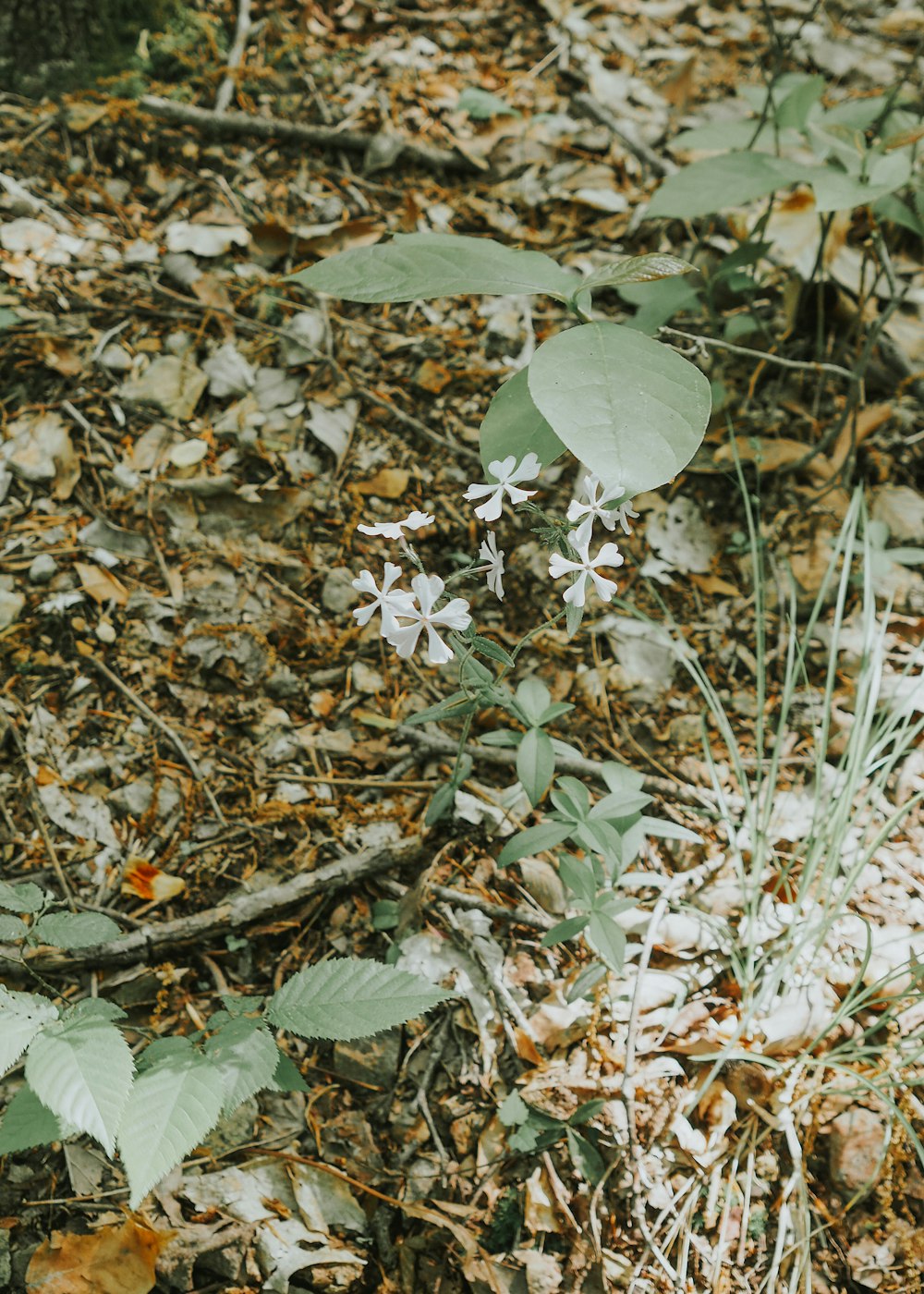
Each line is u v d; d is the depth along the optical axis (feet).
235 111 11.17
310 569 8.57
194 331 9.59
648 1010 6.64
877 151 7.47
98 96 10.93
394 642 4.74
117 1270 5.66
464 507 8.92
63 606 8.00
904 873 7.33
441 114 11.64
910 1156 6.16
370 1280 5.92
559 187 11.07
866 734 6.93
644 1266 5.90
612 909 6.15
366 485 8.91
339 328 9.85
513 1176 6.14
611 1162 6.15
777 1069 6.38
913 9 13.20
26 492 8.63
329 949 6.94
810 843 6.73
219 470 8.85
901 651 8.35
